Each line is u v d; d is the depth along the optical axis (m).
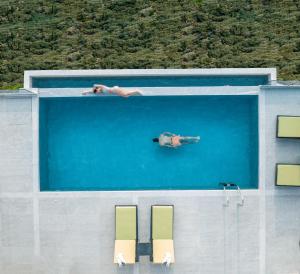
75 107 16.80
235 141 16.81
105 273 15.95
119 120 16.81
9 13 21.95
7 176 15.88
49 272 15.99
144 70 16.81
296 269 16.02
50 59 21.05
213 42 21.06
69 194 15.87
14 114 15.80
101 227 15.88
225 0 21.69
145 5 21.73
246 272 15.97
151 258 15.49
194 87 15.90
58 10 21.83
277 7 21.53
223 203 15.88
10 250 15.98
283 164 15.60
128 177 16.78
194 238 15.88
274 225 15.95
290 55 20.80
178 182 16.78
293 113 15.82
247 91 15.88
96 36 21.36
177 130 16.81
